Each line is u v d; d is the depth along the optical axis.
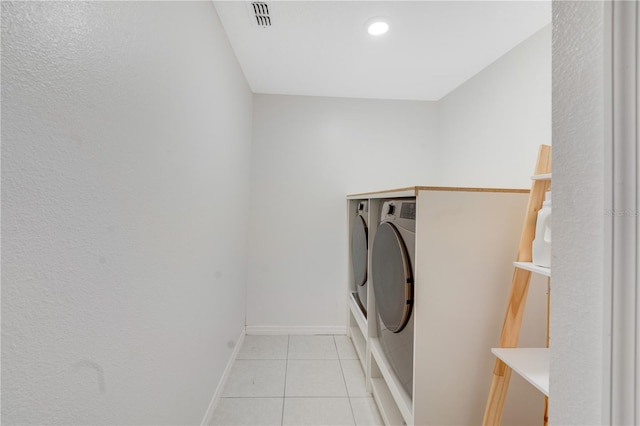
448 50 1.96
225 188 1.84
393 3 1.52
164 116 1.03
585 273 0.48
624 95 0.42
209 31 1.49
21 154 0.51
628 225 0.41
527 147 1.79
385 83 2.51
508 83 1.95
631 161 0.41
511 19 1.62
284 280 2.79
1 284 0.48
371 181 2.86
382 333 1.69
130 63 0.82
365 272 2.15
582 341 0.48
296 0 1.51
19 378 0.52
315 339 2.70
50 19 0.56
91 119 0.67
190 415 1.33
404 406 1.28
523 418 1.27
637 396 0.41
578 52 0.50
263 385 1.98
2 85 0.47
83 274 0.66
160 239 1.01
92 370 0.69
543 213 1.07
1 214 0.48
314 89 2.66
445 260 1.20
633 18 0.41
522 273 1.15
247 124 2.54
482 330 1.22
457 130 2.57
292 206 2.79
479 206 1.22
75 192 0.63
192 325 1.33
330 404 1.80
